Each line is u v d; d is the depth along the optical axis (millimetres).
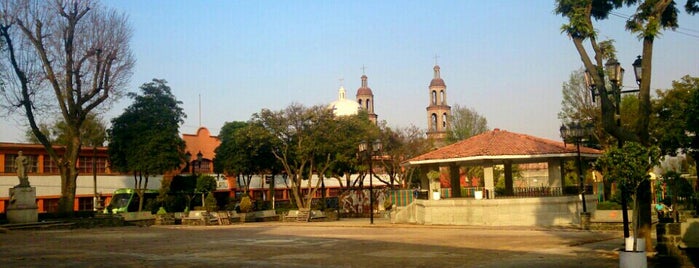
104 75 38469
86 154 50719
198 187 47000
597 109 40969
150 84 46125
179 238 24891
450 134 69438
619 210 28609
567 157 33406
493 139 35875
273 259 16328
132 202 45094
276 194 66062
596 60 16766
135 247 20344
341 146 47031
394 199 45250
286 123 47094
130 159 44438
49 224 32625
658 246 15195
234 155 50531
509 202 31672
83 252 18484
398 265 14805
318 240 23094
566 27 16719
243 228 33312
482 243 20891
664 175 24766
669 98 35312
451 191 38125
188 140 58000
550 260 15445
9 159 45375
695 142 21453
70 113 37750
